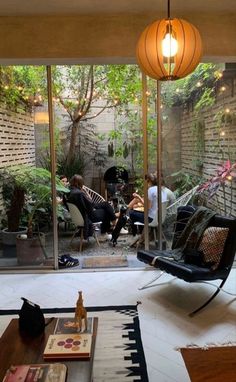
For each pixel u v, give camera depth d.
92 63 3.92
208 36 3.72
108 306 3.41
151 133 4.51
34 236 4.57
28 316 2.20
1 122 4.54
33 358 1.95
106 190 5.05
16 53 3.71
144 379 2.32
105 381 2.30
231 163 4.54
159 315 3.22
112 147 4.89
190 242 3.72
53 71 4.54
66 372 1.79
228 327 2.99
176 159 4.53
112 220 5.18
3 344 2.08
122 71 4.66
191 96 4.45
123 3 3.38
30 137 4.49
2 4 3.33
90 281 4.11
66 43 3.71
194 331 2.93
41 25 3.69
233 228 3.44
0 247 4.60
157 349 2.67
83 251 5.07
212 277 3.32
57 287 3.95
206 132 4.50
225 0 3.36
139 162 4.79
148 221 4.64
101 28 3.70
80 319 2.23
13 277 4.30
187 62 2.39
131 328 2.98
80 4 3.38
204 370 2.42
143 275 4.27
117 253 5.01
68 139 4.80
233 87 4.48
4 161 4.58
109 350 2.64
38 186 4.54
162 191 4.56
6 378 1.75
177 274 3.35
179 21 2.35
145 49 2.43
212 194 4.55
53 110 4.50
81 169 4.89
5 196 4.59
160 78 2.48
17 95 4.46
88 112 4.81
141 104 4.58
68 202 4.88
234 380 2.32
